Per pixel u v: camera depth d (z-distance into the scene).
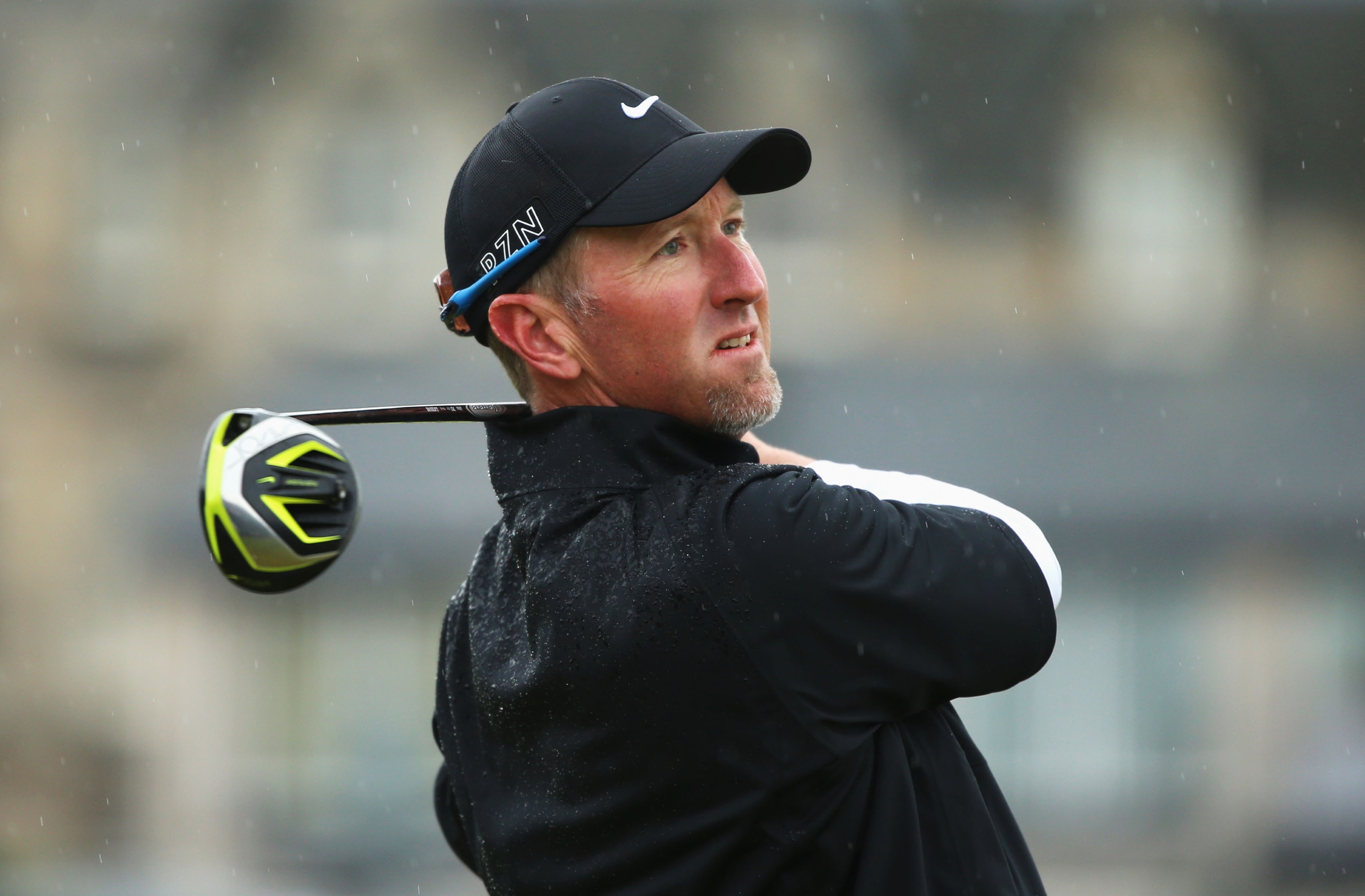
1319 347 59.59
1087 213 60.06
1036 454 55.88
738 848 5.74
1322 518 55.38
